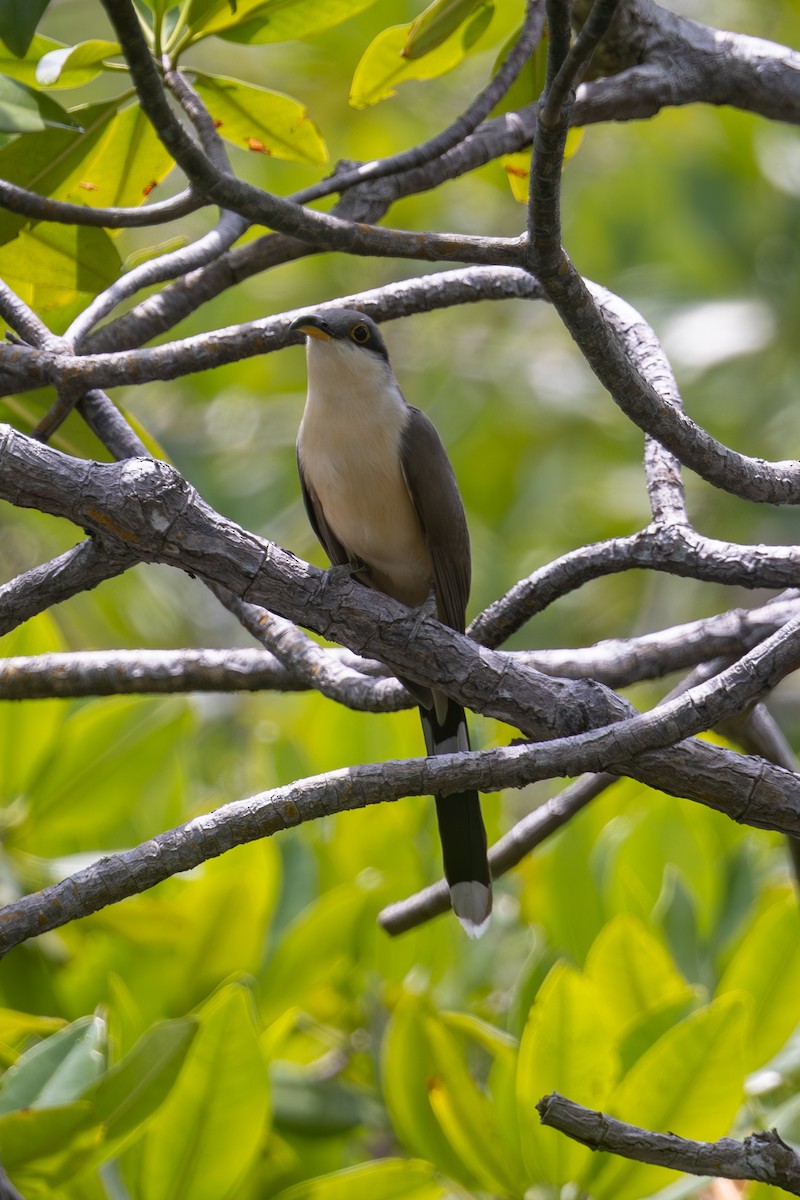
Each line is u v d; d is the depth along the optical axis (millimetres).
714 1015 6363
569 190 17578
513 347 17672
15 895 8914
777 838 10289
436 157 6930
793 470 6465
